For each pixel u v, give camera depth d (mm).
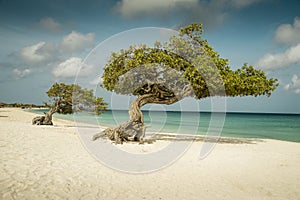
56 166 6770
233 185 5926
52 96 20000
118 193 5004
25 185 5062
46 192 4766
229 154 10172
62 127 18219
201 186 5734
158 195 5008
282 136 22406
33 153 8227
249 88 13164
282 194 5402
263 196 5246
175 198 4879
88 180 5738
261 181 6352
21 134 12625
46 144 10180
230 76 12742
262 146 13383
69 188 5098
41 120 20094
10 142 10000
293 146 13805
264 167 7984
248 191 5535
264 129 31484
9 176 5562
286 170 7652
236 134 22656
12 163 6715
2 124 17219
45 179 5566
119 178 6070
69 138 12281
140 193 5070
